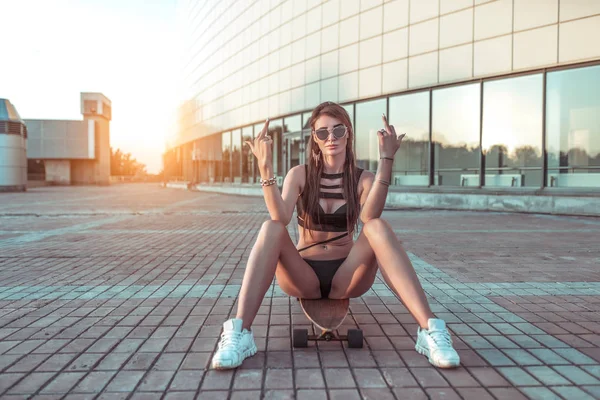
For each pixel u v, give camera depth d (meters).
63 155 48.53
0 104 27.72
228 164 27.30
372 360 2.33
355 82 16.59
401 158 15.32
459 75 13.45
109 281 4.29
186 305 3.46
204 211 13.65
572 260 5.35
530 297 3.66
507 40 12.41
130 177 84.06
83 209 14.41
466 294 3.76
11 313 3.23
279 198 2.48
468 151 13.45
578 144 11.33
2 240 7.16
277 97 21.28
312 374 2.16
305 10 19.03
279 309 3.33
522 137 12.30
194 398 1.92
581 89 11.23
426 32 14.22
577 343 2.59
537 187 12.04
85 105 49.97
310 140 2.75
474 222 9.92
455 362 2.17
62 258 5.54
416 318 2.38
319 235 2.73
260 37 22.70
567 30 11.34
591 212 10.95
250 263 2.43
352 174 2.71
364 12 16.14
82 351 2.49
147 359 2.37
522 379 2.10
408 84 14.77
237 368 2.23
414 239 7.16
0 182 27.77
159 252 6.00
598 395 1.94
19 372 2.21
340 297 2.68
